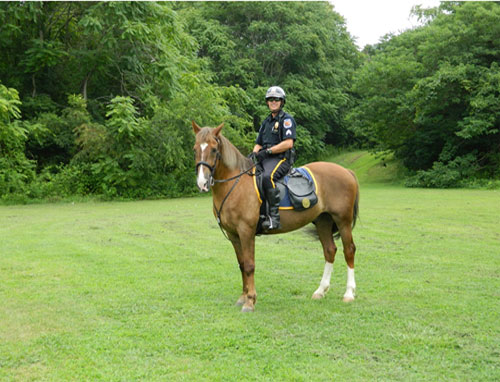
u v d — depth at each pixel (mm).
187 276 6770
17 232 10914
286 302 5512
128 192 21453
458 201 17359
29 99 22734
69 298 5652
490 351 3969
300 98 35938
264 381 3477
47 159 23578
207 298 5684
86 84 24641
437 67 26672
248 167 5414
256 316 4965
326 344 4168
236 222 5258
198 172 4918
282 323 4734
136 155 20484
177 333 4461
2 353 4020
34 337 4379
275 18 36000
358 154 39812
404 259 7711
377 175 32125
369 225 11539
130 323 4754
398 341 4207
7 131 18406
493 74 23859
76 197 20266
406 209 14938
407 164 31281
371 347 4086
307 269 7168
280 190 5426
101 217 14008
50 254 8281
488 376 3523
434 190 23531
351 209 5777
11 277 6695
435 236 9922
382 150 32594
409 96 25969
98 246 9086
